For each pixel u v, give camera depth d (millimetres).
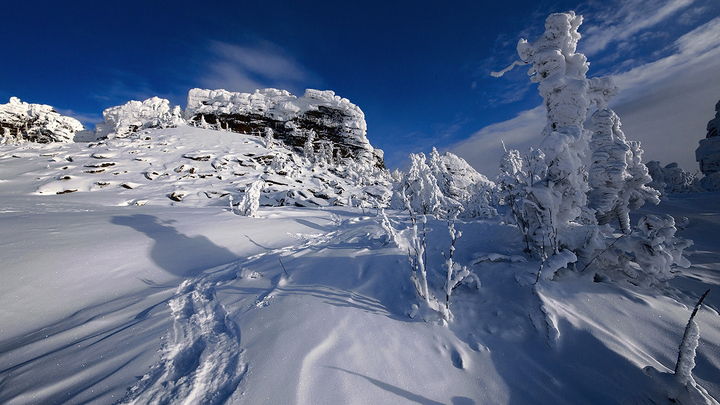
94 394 1953
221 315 3074
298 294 3275
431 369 2150
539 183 3850
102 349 2500
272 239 6535
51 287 3777
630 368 2084
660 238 3076
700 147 23391
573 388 2004
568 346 2316
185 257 5168
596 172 5582
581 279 3174
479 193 9055
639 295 2922
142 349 2469
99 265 4438
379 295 3184
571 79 4199
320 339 2381
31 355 2502
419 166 11102
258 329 2621
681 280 3695
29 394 1988
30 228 5676
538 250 3635
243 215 9227
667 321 2551
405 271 3660
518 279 3100
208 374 2107
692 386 1771
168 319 3045
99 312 3295
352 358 2188
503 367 2188
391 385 1982
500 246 4184
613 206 5559
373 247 4719
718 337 2371
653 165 17938
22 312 3277
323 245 5488
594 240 3477
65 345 2635
